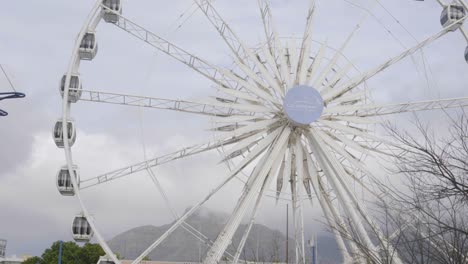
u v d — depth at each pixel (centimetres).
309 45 4944
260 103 4841
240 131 4716
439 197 2128
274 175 4706
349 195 4538
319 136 4772
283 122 4812
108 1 4947
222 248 4450
